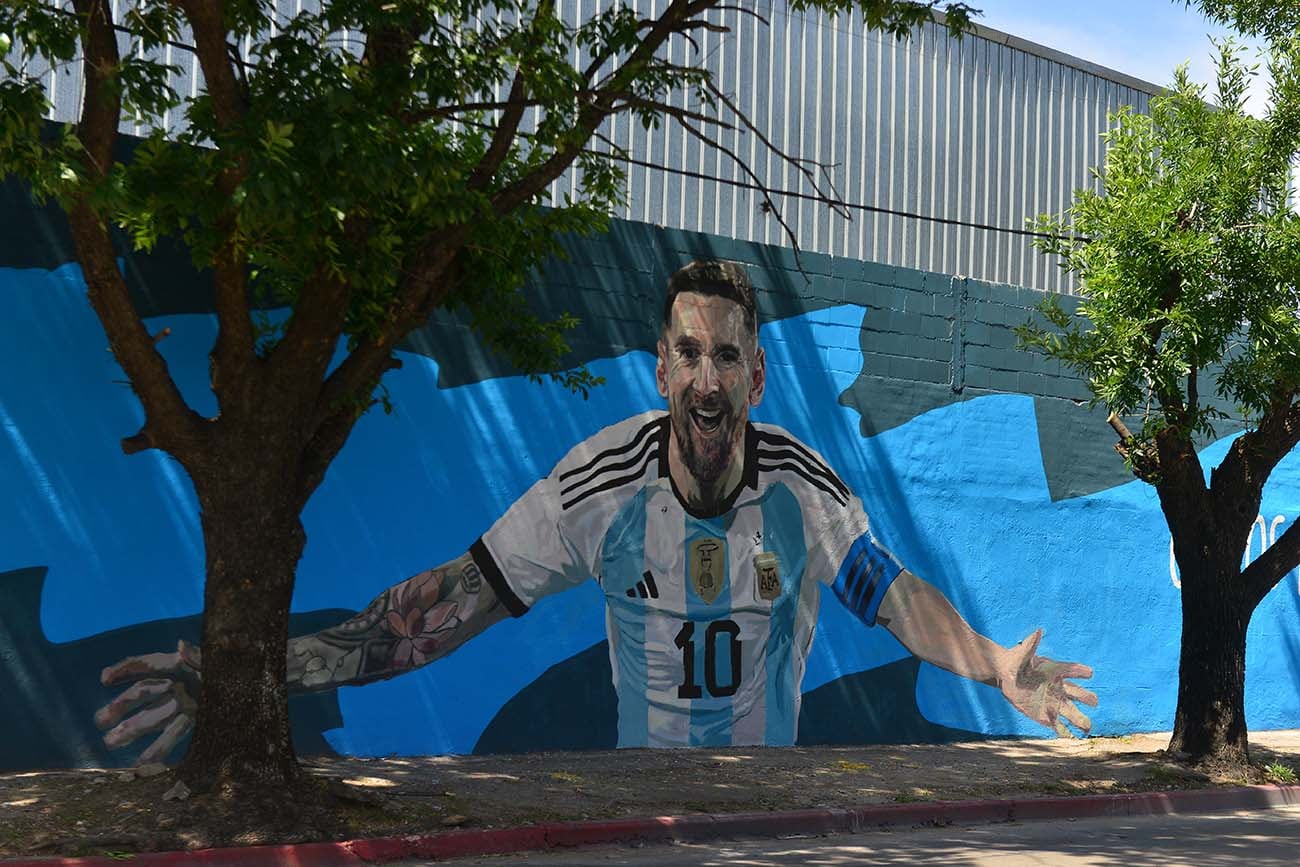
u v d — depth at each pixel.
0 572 10.36
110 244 8.47
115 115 8.39
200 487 8.90
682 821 9.73
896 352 15.09
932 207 15.98
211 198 8.17
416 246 9.43
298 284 10.25
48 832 8.16
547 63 8.85
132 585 10.83
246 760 8.70
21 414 10.51
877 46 15.68
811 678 14.20
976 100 16.48
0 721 10.27
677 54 14.16
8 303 10.50
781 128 14.85
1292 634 18.53
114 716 10.67
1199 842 10.39
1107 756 14.27
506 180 10.46
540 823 9.31
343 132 7.86
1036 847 9.95
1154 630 16.92
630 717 13.08
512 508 12.55
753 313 14.07
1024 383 16.09
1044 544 16.09
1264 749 15.77
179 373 11.07
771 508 14.04
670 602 13.37
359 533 11.80
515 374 12.67
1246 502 13.86
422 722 12.00
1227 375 13.51
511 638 12.48
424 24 8.81
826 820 10.37
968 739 15.27
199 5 7.96
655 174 13.91
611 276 13.24
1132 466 14.07
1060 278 17.00
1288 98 13.09
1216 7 13.70
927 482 15.22
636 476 13.26
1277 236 12.70
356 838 8.58
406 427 12.09
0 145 7.66
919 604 15.02
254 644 8.77
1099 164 17.61
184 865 7.92
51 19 8.06
